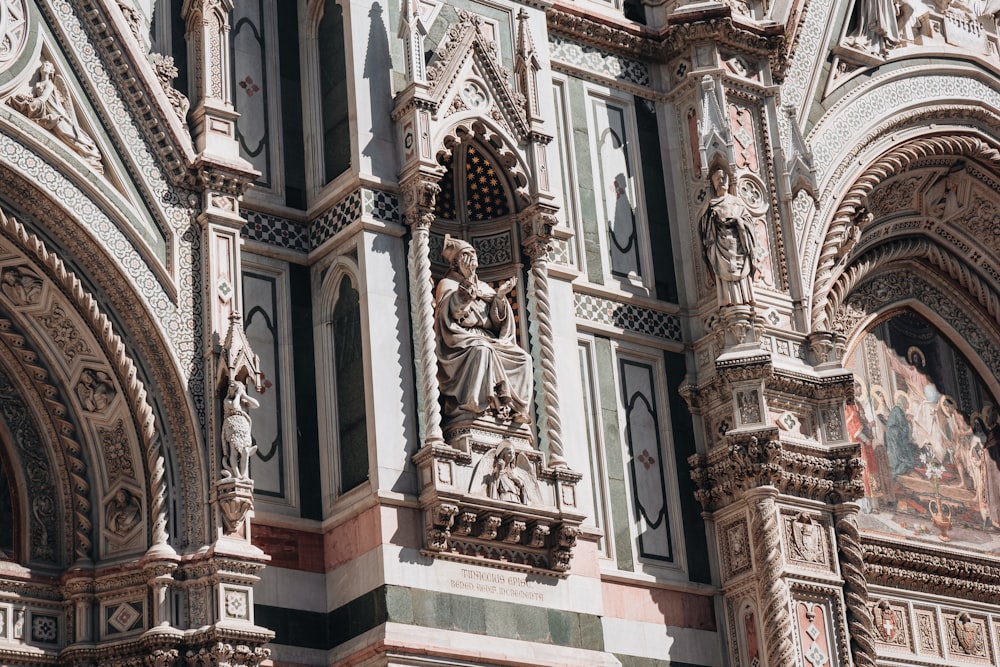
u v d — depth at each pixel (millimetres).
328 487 52531
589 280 59938
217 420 50531
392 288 53281
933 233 74312
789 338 61969
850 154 68000
